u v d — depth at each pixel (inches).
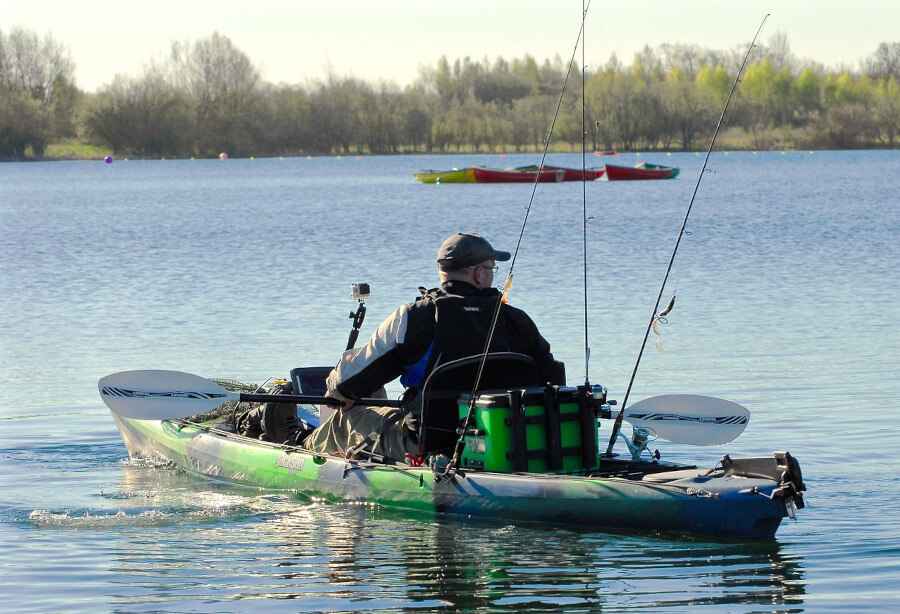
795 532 439.5
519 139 7431.1
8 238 1978.3
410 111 7613.2
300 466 518.0
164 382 520.1
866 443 585.9
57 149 7460.6
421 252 1589.6
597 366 797.2
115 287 1282.0
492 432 451.2
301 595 384.5
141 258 1595.7
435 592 383.9
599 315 1001.5
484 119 7583.7
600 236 1836.9
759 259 1445.6
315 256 1561.3
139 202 3154.5
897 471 531.2
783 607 364.2
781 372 765.9
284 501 510.6
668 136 6820.9
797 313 1008.2
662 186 3730.3
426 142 7628.0
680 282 1223.5
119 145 7263.8
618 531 429.7
